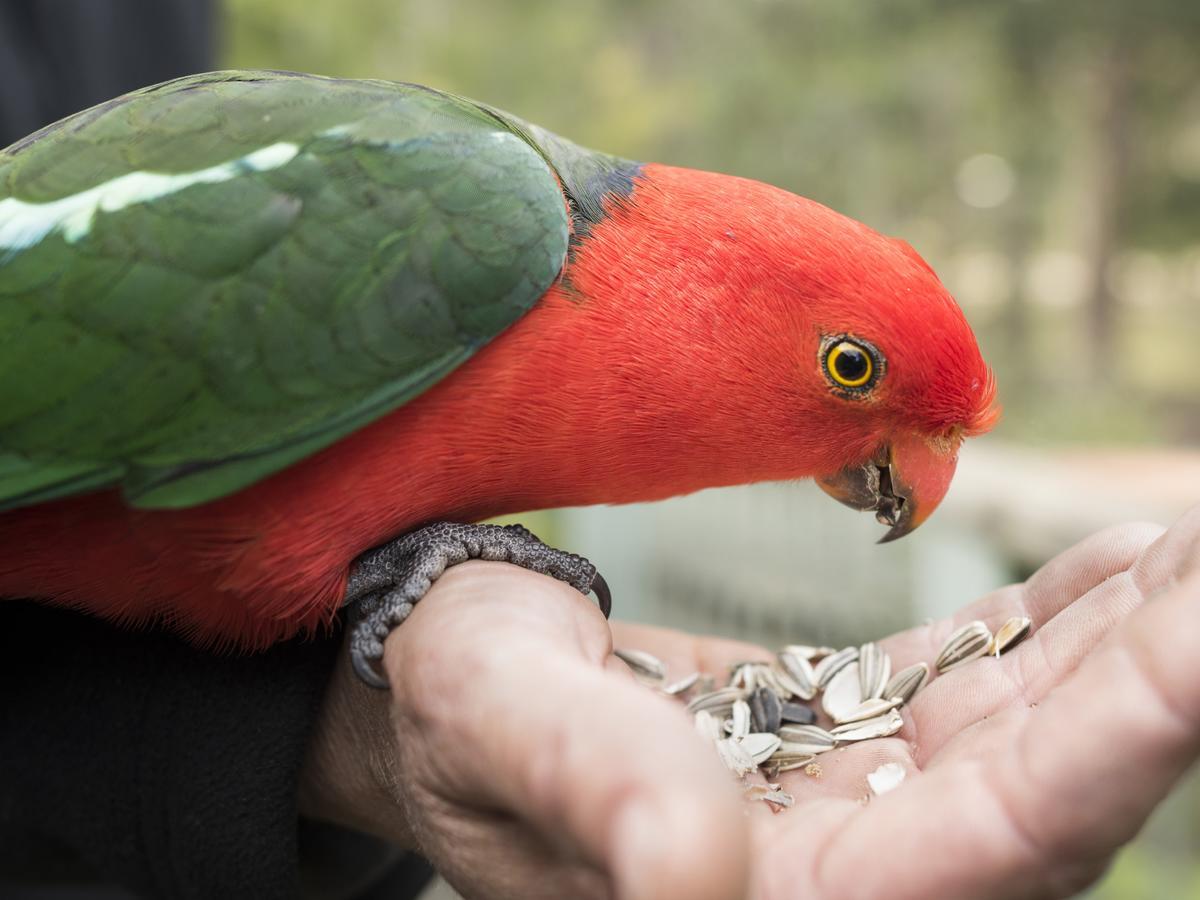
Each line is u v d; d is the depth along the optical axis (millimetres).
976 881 289
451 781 310
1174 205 2828
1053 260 3740
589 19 2242
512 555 379
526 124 414
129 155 375
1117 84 2711
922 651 403
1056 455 1975
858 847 295
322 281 365
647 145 1886
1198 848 769
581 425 384
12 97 459
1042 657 367
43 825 402
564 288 384
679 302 388
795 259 393
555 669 294
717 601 917
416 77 1511
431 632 323
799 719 396
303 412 364
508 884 314
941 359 398
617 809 274
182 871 382
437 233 371
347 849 415
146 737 384
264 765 376
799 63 2594
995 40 2465
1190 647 283
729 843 271
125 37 489
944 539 722
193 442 363
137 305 362
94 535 371
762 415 397
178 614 382
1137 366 2822
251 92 387
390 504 374
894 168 2773
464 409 374
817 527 820
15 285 365
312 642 389
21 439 365
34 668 398
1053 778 285
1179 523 359
